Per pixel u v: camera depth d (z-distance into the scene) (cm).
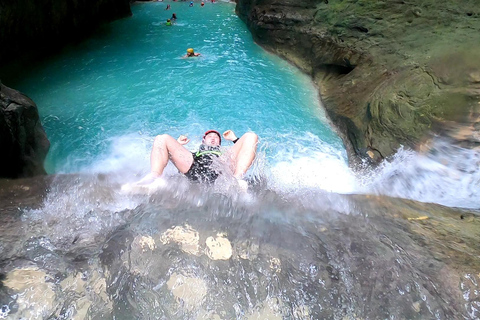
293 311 232
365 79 665
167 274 253
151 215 319
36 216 323
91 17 1127
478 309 226
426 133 480
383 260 267
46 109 679
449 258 266
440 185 436
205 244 282
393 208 356
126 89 768
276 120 664
